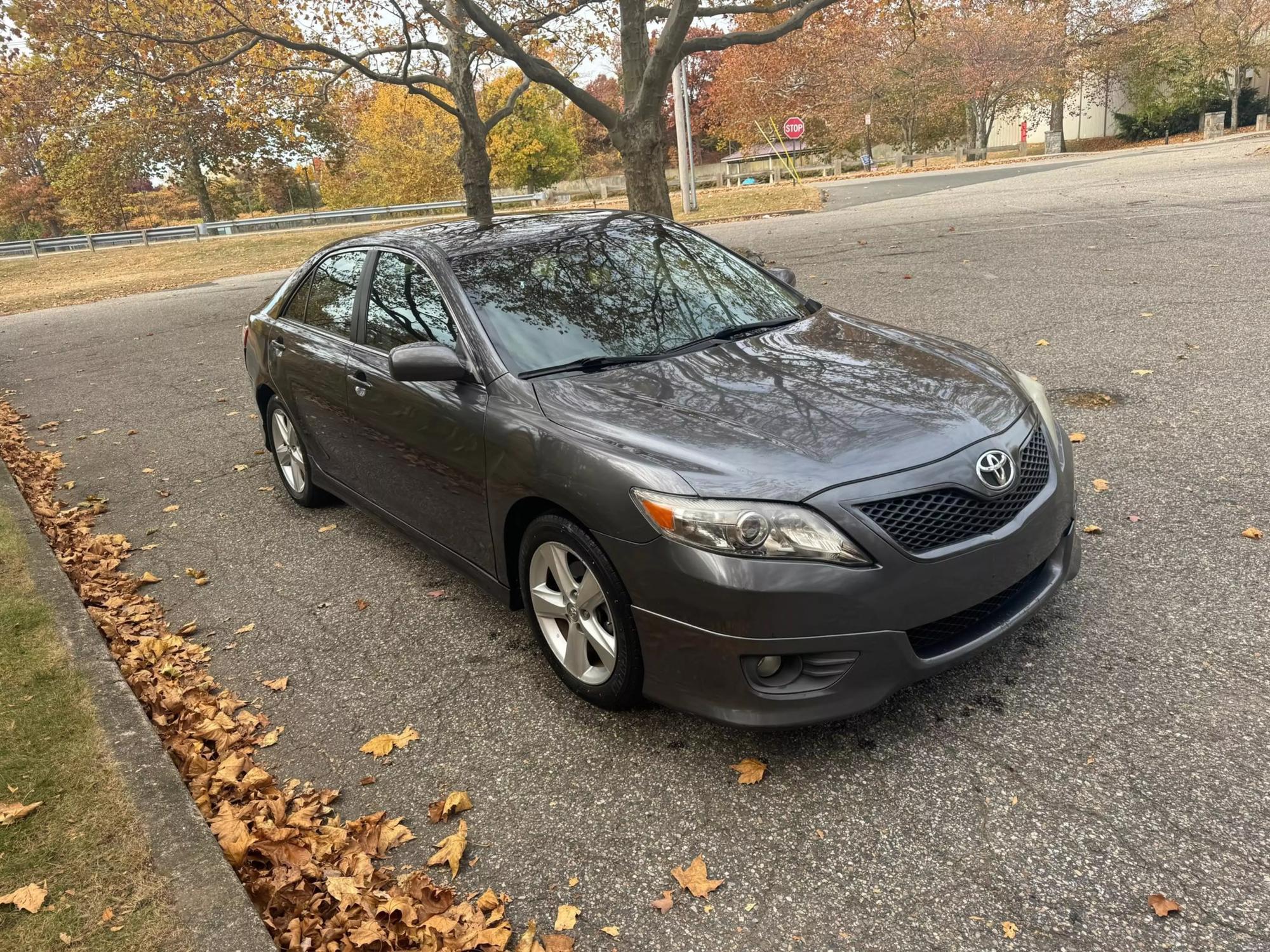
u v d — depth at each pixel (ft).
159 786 9.01
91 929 7.26
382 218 120.26
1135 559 12.25
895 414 9.46
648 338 11.78
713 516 8.39
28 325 55.36
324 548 16.19
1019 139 167.84
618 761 9.59
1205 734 8.82
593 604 9.89
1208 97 137.80
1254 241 32.40
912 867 7.73
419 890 7.89
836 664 8.55
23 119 54.90
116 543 17.29
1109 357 21.39
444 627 12.92
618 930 7.46
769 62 142.92
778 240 51.49
